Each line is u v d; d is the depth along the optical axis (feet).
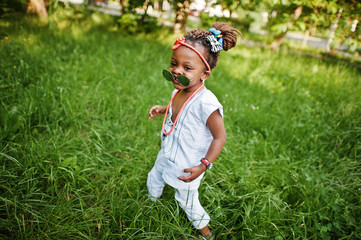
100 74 13.25
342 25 21.26
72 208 6.23
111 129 9.57
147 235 5.98
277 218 6.60
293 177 7.90
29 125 8.35
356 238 6.40
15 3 21.90
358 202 7.39
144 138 9.44
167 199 6.91
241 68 18.84
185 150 5.18
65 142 8.22
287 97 14.44
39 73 12.23
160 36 24.02
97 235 5.90
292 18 21.09
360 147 9.59
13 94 9.78
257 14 42.68
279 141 10.25
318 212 6.73
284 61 21.68
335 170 8.71
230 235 6.36
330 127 11.08
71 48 16.30
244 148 9.67
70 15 25.08
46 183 6.95
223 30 4.93
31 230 5.40
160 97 11.70
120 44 19.21
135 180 7.25
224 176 7.93
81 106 10.11
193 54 4.51
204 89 5.05
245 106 12.40
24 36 16.22
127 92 12.41
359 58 34.58
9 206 6.09
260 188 7.70
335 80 17.51
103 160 7.97
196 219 5.90
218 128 4.81
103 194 6.89
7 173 6.64
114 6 64.28
